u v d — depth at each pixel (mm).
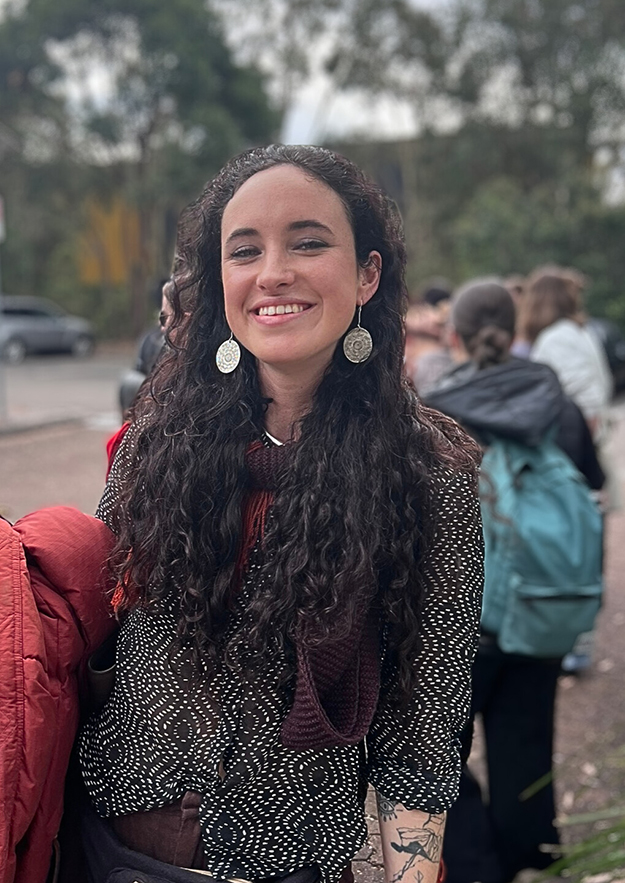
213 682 1147
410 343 4410
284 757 1157
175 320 1238
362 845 1205
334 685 1151
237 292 1129
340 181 1148
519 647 2480
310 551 1105
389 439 1146
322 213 1119
